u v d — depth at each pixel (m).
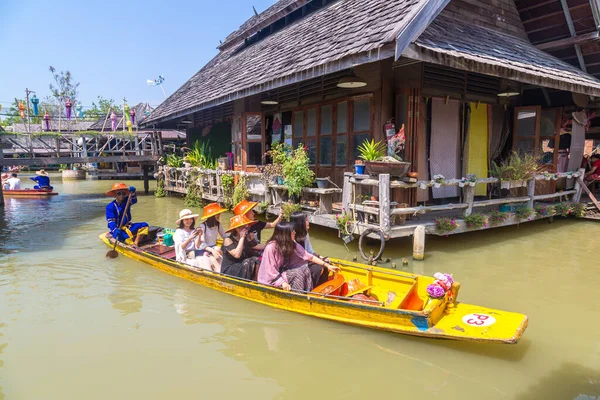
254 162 12.15
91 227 10.63
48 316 5.01
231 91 10.29
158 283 6.05
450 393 3.40
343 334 4.38
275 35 13.52
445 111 9.03
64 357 4.07
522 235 8.58
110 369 3.85
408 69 7.95
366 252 7.34
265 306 5.04
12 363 3.97
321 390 3.47
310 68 7.30
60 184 24.28
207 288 5.73
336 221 7.40
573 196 10.16
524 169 8.49
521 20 10.73
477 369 3.73
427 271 6.30
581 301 5.21
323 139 10.09
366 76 8.26
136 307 5.22
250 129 12.05
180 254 6.27
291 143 11.34
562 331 4.41
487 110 9.88
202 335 4.46
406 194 8.07
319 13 11.39
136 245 7.61
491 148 10.13
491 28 9.95
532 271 6.34
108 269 6.78
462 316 4.16
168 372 3.78
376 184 6.65
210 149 16.41
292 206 8.51
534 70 8.00
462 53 6.68
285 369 3.79
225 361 3.95
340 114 9.42
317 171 10.32
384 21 6.78
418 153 8.53
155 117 17.31
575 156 10.91
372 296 5.11
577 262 6.77
